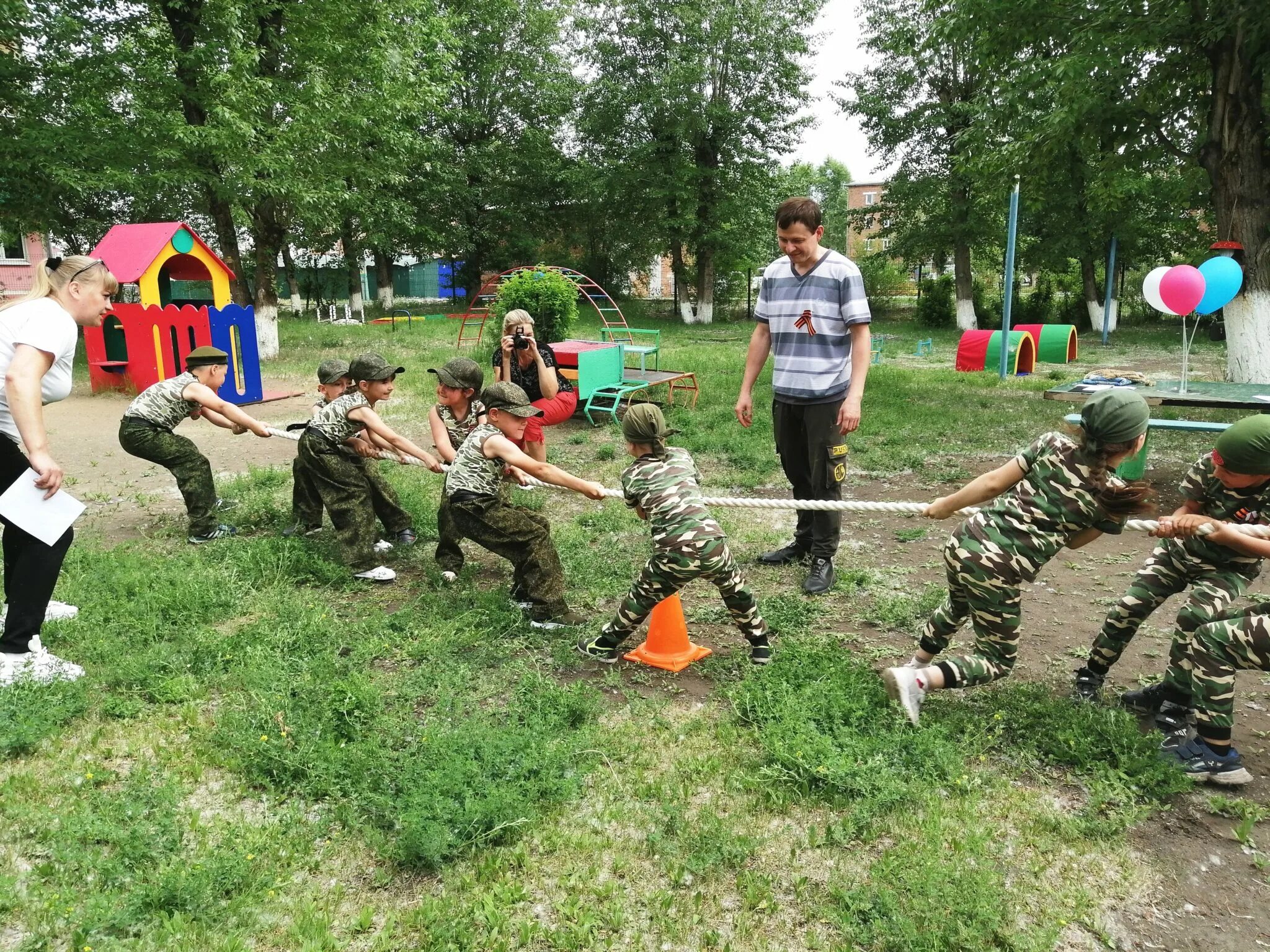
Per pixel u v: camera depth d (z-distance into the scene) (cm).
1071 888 265
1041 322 3003
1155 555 364
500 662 414
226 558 533
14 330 370
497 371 701
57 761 329
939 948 238
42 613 387
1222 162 1145
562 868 275
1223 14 1059
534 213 3406
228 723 347
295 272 3391
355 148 1680
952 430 991
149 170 1491
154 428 561
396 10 1689
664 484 393
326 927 247
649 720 362
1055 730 343
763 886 264
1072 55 1143
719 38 2827
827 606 486
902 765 322
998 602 335
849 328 495
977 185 1526
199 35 1499
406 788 305
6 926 247
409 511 630
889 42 2631
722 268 3322
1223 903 261
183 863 271
